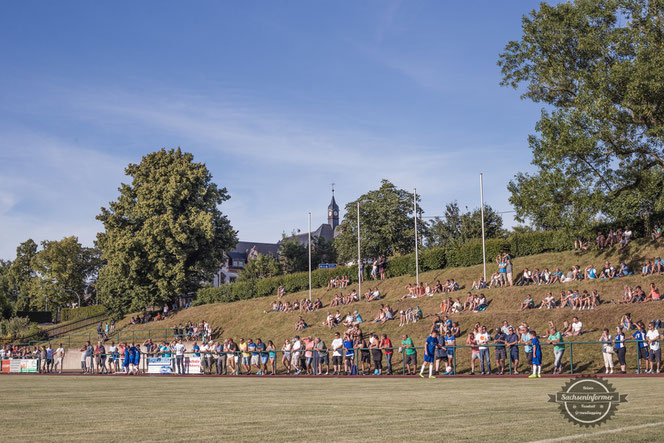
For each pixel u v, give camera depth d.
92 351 42.00
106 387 20.64
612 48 40.47
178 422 9.14
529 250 49.91
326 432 7.74
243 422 8.99
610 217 44.66
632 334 31.03
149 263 67.25
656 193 40.91
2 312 98.62
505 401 12.08
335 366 31.00
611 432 7.27
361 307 49.09
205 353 36.09
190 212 69.25
